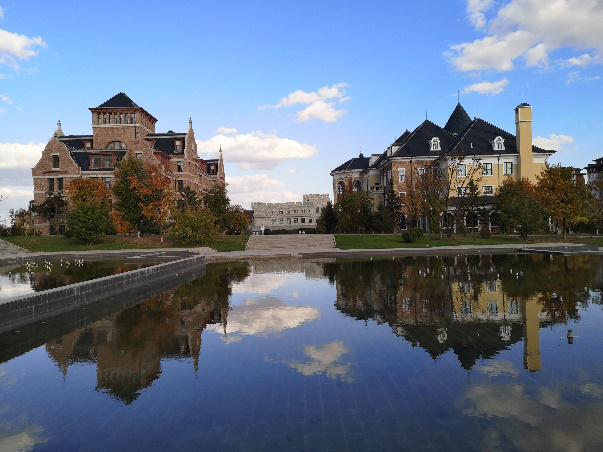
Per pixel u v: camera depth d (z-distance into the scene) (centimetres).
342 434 594
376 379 798
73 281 2244
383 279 2191
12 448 578
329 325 1234
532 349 963
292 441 577
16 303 1268
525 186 5388
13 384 818
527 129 5944
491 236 5209
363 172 8900
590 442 559
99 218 4997
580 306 1419
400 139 8394
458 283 1978
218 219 5778
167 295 1834
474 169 5462
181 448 566
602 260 2944
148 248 4812
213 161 9850
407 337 1084
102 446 578
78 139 7306
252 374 842
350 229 6875
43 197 6406
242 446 567
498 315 1309
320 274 2494
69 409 701
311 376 822
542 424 611
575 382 765
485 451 542
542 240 4834
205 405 701
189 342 1084
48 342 1113
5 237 5375
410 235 4781
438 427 608
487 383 767
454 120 7956
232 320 1327
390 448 554
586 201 5191
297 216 12275
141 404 712
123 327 1262
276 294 1806
